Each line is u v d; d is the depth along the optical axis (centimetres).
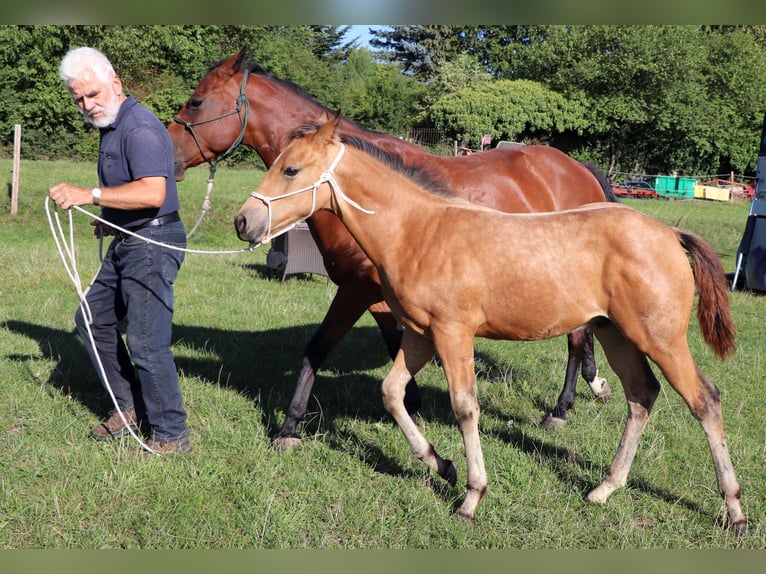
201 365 577
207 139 504
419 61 4378
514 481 392
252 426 454
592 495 371
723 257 1311
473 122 2975
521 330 355
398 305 363
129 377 432
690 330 772
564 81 3191
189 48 2464
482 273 345
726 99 3275
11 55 2142
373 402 512
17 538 323
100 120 373
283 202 355
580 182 532
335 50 4156
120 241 393
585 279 343
